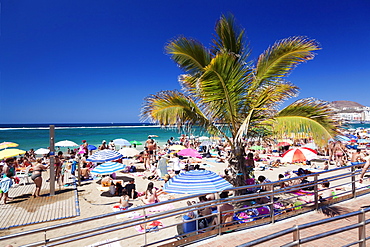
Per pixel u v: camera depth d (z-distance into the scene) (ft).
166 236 19.58
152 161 56.18
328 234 7.50
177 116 19.20
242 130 17.85
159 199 30.22
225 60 16.35
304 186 17.49
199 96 19.20
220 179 18.12
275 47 19.02
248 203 22.25
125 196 27.20
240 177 21.61
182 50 19.42
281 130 18.56
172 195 32.09
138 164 57.72
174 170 46.44
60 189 34.45
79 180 37.76
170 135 188.03
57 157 34.50
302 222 16.16
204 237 14.16
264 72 20.16
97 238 19.67
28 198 30.14
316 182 18.08
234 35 21.12
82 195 32.12
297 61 18.52
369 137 104.12
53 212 25.31
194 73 20.71
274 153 73.26
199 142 84.64
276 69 19.62
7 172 29.17
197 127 20.34
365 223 8.17
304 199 24.53
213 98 18.53
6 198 28.12
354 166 20.52
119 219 23.59
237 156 21.58
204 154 68.85
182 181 17.78
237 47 21.07
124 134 200.75
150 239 19.17
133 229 21.16
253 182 24.25
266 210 19.71
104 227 10.40
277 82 19.88
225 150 73.67
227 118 21.20
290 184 26.91
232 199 14.02
